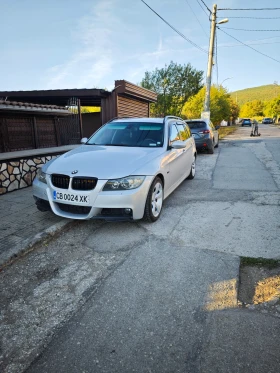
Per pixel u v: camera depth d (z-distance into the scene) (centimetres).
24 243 326
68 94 970
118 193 340
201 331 201
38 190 384
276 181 640
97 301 237
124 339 196
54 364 178
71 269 288
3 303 238
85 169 357
